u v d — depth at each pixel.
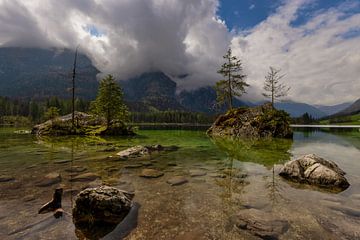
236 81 55.31
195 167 16.08
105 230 7.26
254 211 8.48
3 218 7.87
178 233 7.06
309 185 12.11
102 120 52.75
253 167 16.27
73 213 7.96
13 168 14.75
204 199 9.90
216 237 6.84
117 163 16.72
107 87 46.12
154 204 9.29
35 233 6.98
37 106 152.38
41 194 10.14
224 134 47.09
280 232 7.11
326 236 6.93
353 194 10.71
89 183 11.79
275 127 43.19
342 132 64.38
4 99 159.00
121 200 8.31
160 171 14.64
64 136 41.28
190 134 52.06
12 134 45.41
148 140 35.12
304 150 24.88
